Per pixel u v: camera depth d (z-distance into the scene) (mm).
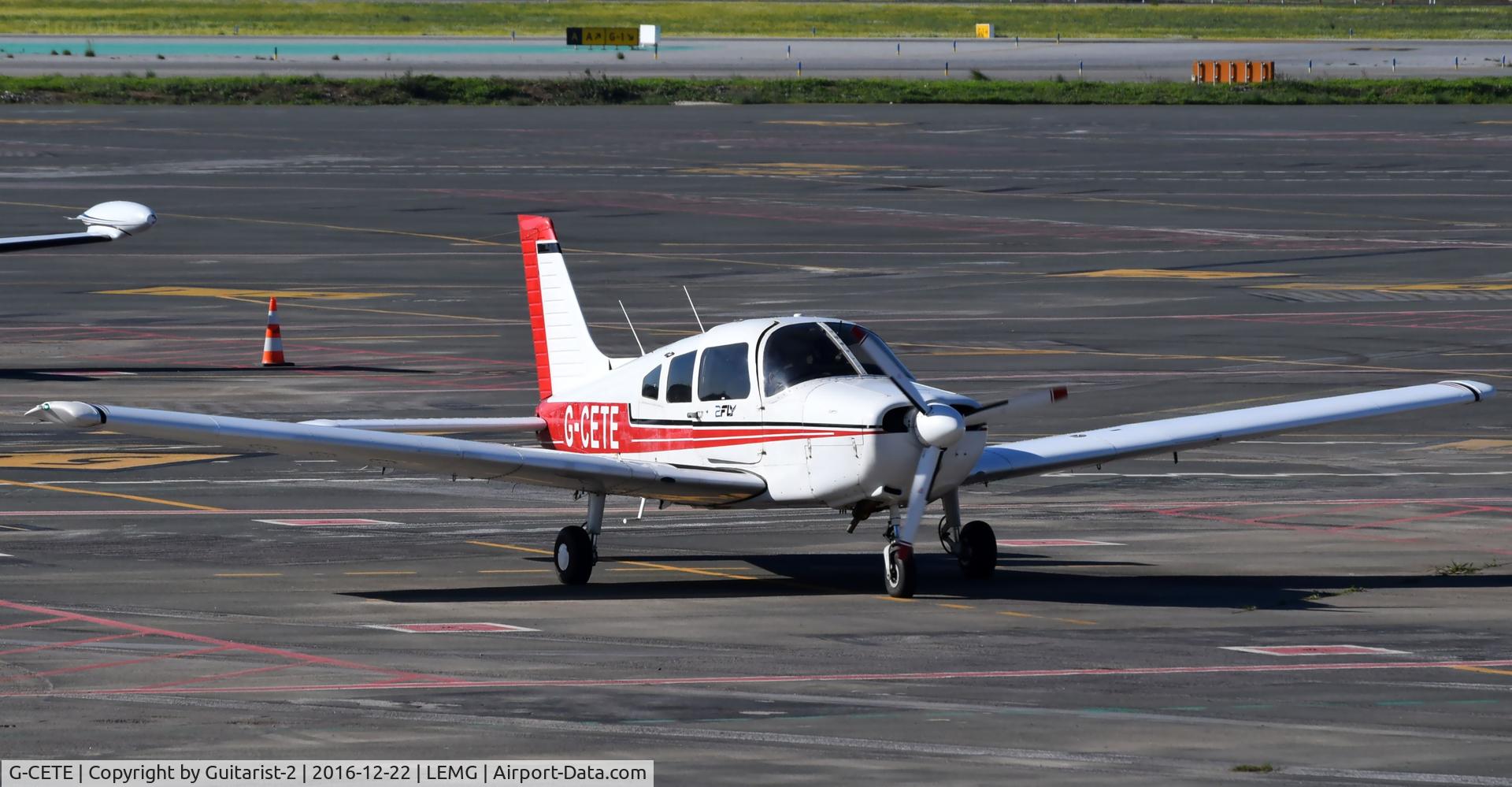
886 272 168000
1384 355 121188
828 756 36062
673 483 55406
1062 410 100375
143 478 80812
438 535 68500
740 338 58312
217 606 53969
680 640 49156
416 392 106500
